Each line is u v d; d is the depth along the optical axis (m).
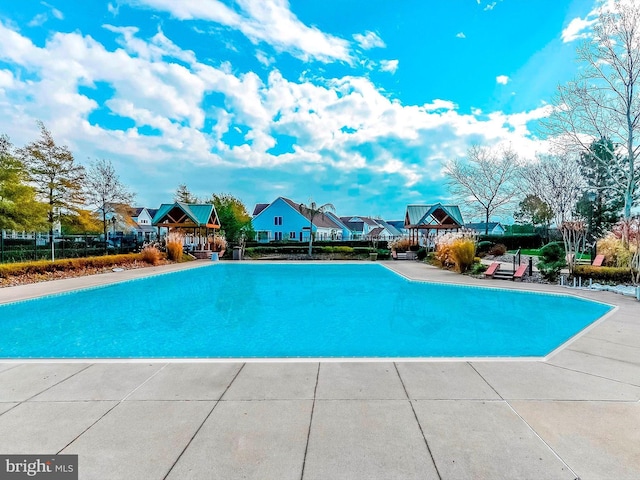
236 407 3.24
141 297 10.96
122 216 27.03
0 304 8.95
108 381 3.84
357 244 32.28
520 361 4.47
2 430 2.86
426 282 12.76
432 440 2.72
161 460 2.47
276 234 46.97
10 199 16.61
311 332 6.91
